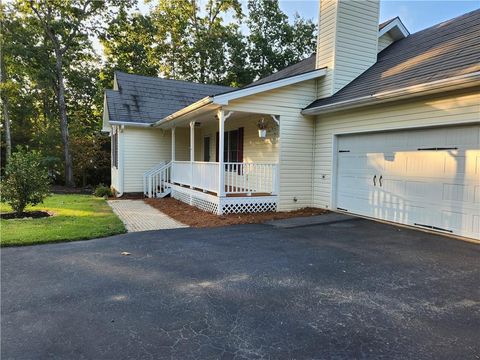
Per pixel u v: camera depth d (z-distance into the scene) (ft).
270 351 8.38
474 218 19.47
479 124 18.95
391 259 16.19
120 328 9.57
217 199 28.63
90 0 64.49
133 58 82.17
